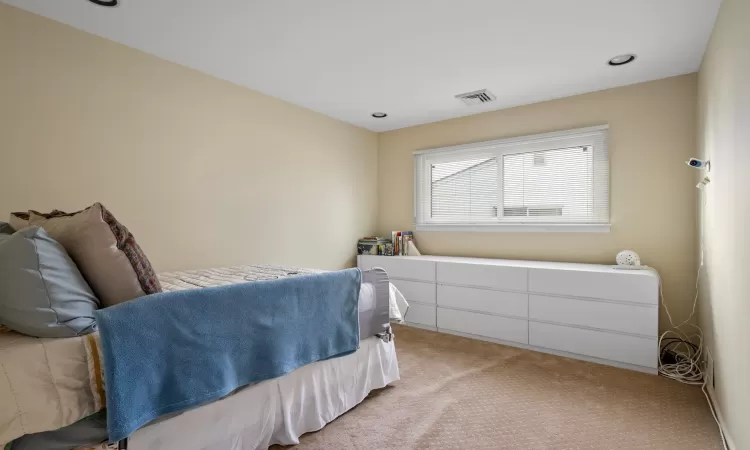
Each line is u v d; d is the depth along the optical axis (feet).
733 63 5.21
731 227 5.36
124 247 4.19
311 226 11.80
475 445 5.41
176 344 4.19
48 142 6.73
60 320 3.60
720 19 6.03
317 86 9.89
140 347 3.87
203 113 9.04
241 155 9.86
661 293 9.16
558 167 10.73
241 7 6.33
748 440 4.57
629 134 9.62
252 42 7.55
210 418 4.60
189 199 8.79
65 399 3.51
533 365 8.55
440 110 11.80
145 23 6.88
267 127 10.50
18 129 6.41
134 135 7.86
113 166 7.56
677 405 6.63
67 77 6.95
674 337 9.04
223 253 9.45
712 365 6.95
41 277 3.60
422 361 8.81
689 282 8.86
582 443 5.47
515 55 8.05
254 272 7.84
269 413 5.21
